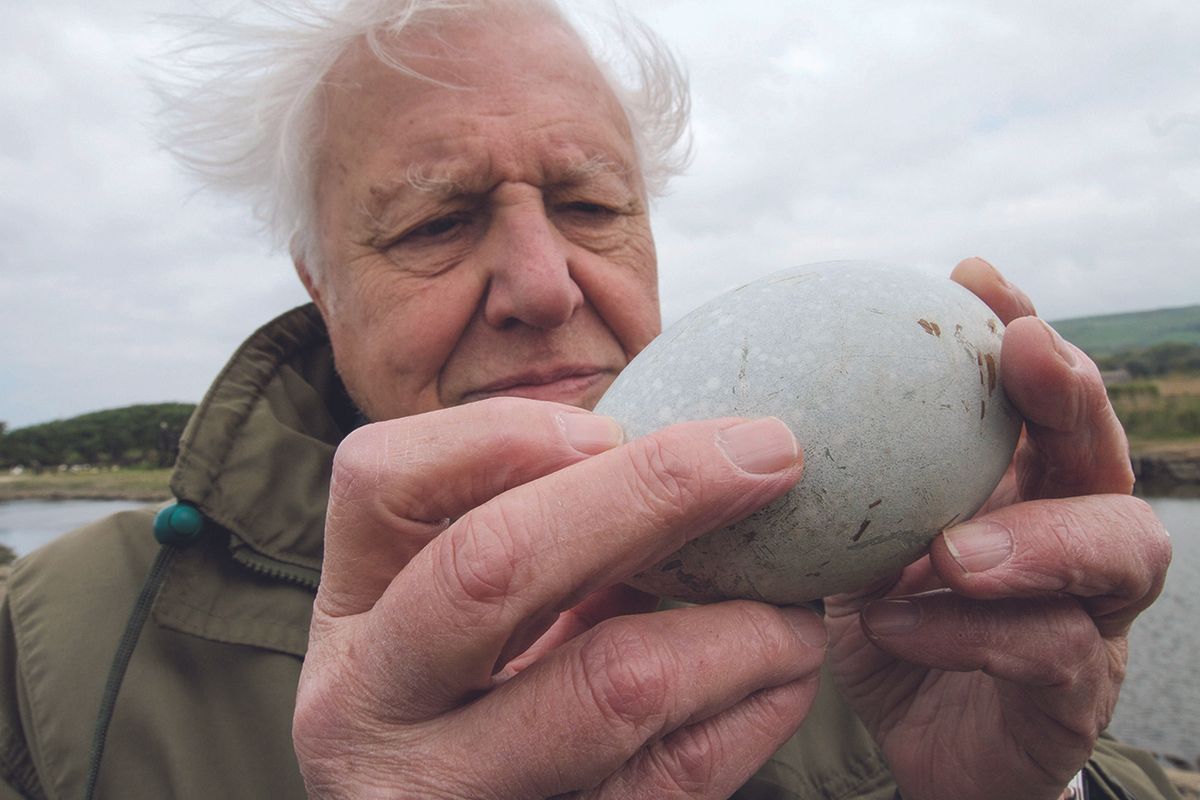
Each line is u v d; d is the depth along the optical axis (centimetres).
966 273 119
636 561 80
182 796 149
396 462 84
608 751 81
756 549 94
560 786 83
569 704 81
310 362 201
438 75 152
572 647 84
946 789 129
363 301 160
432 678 81
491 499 87
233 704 157
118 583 175
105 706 149
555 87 157
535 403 88
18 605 173
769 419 85
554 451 85
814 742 180
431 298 154
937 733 132
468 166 149
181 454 162
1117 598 100
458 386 158
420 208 153
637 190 178
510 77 153
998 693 119
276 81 174
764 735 92
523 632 84
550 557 77
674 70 209
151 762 152
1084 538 93
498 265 151
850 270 107
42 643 165
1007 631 102
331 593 92
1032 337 94
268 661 160
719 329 102
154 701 155
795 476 84
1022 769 120
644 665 81
